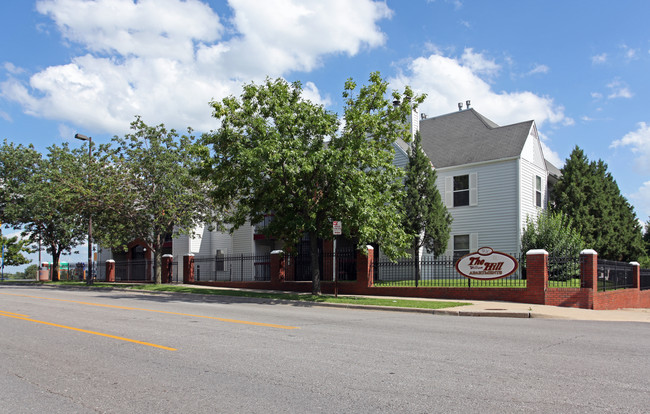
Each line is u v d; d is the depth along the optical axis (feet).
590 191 83.66
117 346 26.81
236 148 58.23
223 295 67.26
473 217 81.15
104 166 86.74
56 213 107.96
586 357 24.07
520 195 77.05
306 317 41.60
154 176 85.15
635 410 15.67
